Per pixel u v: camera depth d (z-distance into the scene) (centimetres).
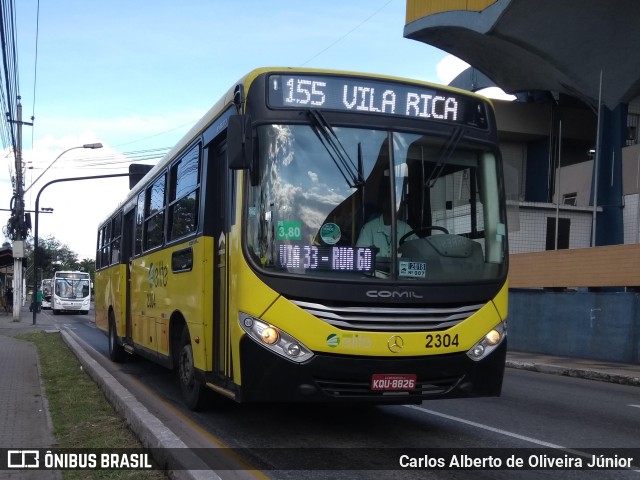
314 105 627
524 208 2267
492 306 631
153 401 891
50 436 683
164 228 927
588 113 2927
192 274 755
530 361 1622
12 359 1392
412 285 595
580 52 2395
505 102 2866
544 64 2527
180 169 870
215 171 729
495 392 631
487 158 677
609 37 2320
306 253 587
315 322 570
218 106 720
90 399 870
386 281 590
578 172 2639
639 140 2497
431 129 655
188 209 805
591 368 1452
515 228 694
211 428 713
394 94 650
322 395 570
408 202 626
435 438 692
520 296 1936
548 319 1825
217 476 466
